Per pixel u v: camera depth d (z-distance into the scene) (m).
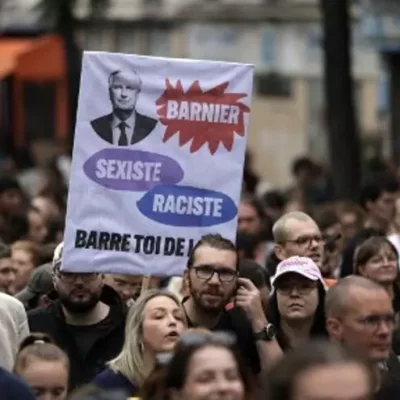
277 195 29.69
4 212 27.89
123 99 15.36
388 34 42.03
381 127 53.41
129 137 15.38
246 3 65.50
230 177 15.56
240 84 15.57
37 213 25.91
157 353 13.76
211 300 14.71
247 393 10.71
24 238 25.78
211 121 15.52
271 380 8.84
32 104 50.91
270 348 14.82
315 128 64.38
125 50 65.19
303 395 8.74
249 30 65.62
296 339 15.20
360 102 63.53
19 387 12.28
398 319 17.16
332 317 12.48
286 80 64.62
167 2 65.81
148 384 11.05
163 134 15.45
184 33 66.12
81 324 15.95
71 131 42.56
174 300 13.92
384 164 41.09
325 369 8.77
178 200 15.48
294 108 64.44
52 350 12.77
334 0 33.72
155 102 15.43
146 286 15.81
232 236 15.57
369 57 63.00
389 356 13.92
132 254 15.43
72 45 41.75
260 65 65.06
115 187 15.38
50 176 38.72
